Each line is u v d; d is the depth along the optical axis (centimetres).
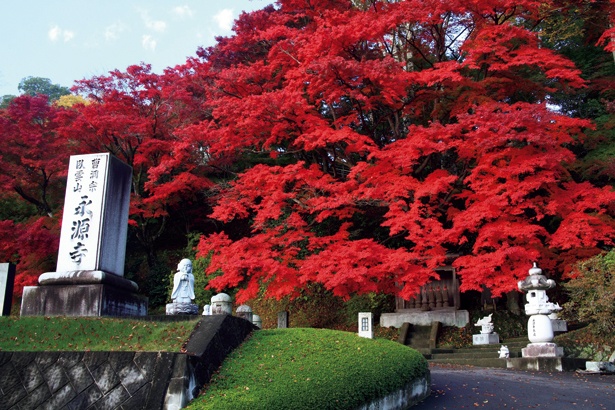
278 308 2638
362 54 2409
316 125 2155
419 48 2542
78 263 1346
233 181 2402
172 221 3206
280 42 2380
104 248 1366
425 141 1939
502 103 2119
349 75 2044
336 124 2267
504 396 1224
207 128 2342
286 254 2070
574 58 2948
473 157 2175
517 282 1800
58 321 1208
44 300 1313
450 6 2133
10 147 2552
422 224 1997
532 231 1880
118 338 1113
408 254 1848
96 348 1077
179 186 2603
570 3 2584
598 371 1551
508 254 1836
